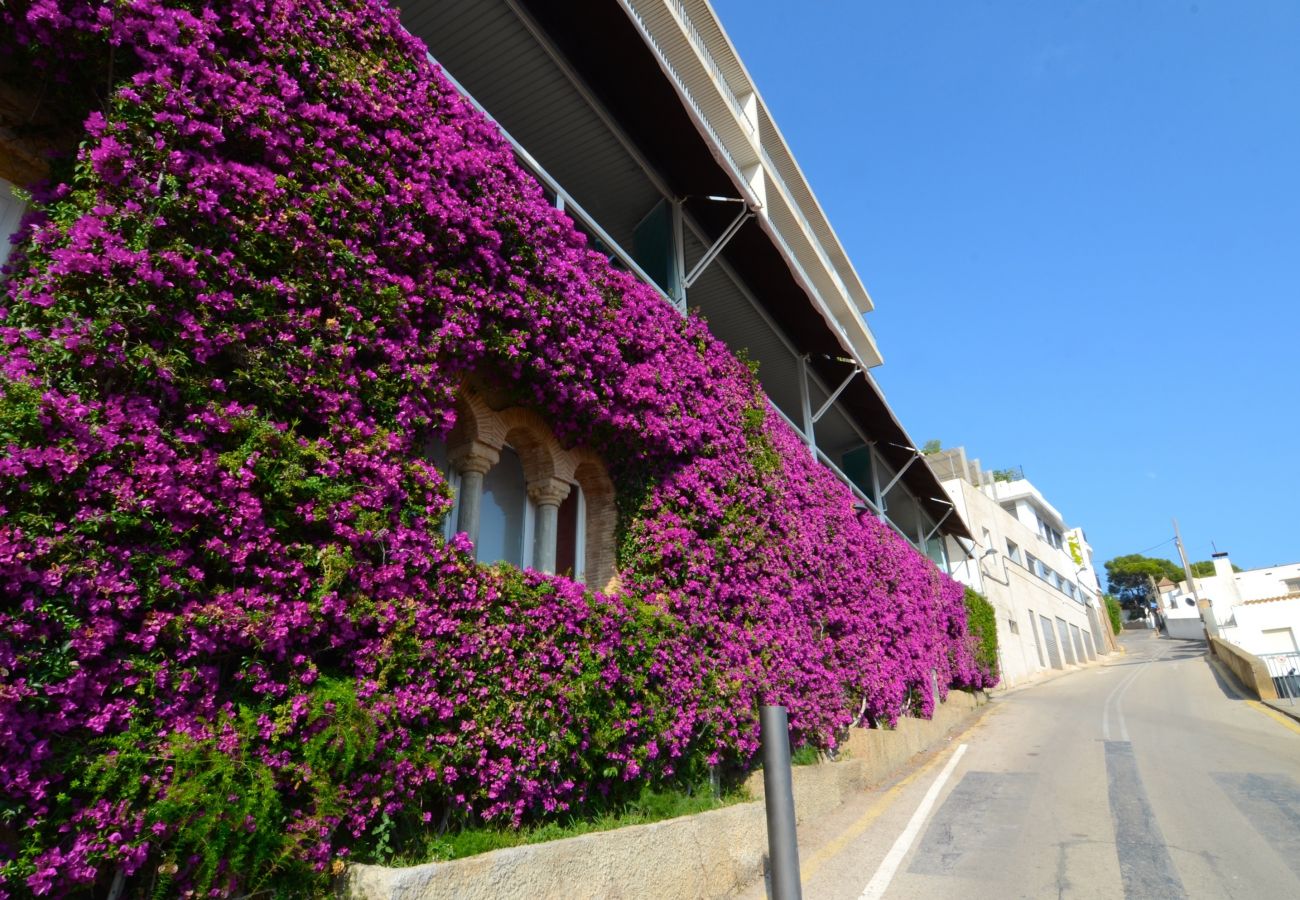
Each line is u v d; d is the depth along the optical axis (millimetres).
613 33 7848
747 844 6758
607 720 6016
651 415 7719
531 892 4352
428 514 4828
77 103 4199
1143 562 86938
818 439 18172
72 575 3117
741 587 8523
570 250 7000
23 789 2896
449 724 4684
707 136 8945
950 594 20609
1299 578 46031
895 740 12461
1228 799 9539
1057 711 20438
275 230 4242
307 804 3787
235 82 4273
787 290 11977
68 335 3328
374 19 5453
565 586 5930
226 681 3678
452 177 5719
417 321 5207
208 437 3783
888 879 6727
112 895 3104
